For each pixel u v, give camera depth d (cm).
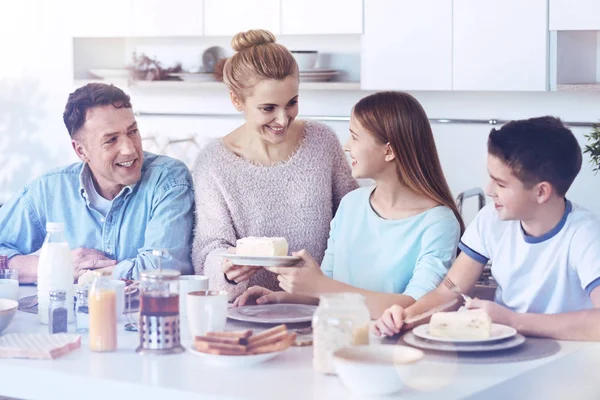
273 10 412
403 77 388
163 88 470
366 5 393
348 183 282
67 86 482
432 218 238
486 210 221
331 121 435
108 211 277
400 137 240
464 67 374
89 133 267
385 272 241
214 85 435
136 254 279
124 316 212
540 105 389
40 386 164
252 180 268
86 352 178
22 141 497
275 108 257
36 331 201
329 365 158
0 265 263
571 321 184
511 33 364
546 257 206
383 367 142
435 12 378
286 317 202
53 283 208
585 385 178
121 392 155
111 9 448
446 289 214
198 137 457
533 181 197
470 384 151
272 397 144
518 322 187
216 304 182
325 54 427
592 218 204
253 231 267
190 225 276
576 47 372
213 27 426
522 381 158
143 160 284
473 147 403
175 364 167
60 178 284
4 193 503
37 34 487
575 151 199
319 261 271
